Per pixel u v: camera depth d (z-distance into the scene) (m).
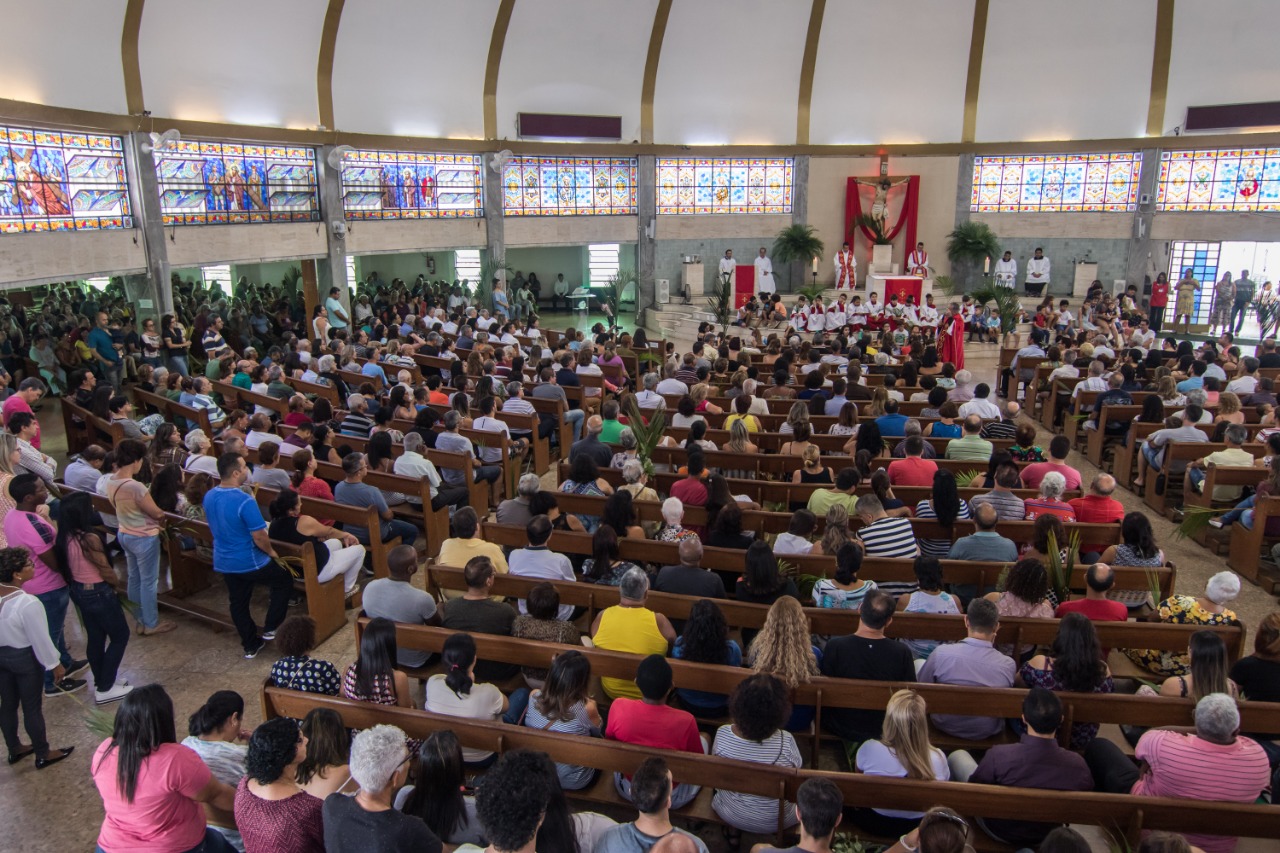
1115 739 5.46
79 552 5.85
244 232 17.55
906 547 6.49
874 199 24.30
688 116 23.73
